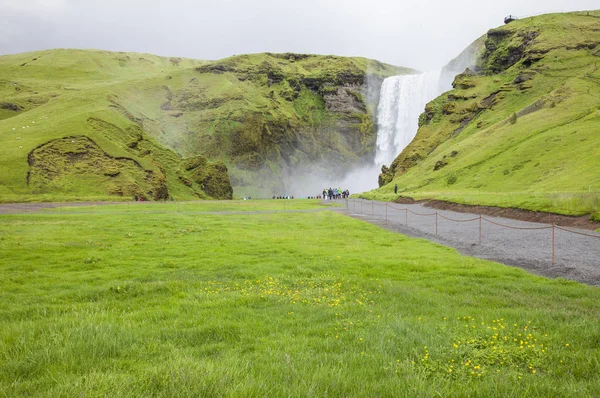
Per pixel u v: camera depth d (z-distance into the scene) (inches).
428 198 2615.7
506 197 1881.2
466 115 5625.0
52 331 290.5
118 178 4124.0
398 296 460.4
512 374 225.8
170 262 681.0
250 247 874.1
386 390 200.2
